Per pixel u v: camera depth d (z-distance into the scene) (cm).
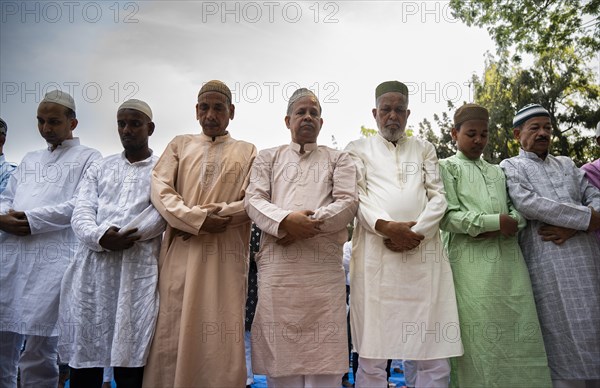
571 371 275
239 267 286
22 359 304
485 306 276
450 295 277
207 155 298
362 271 279
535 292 296
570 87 827
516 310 278
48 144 343
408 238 266
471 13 792
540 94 827
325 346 260
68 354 276
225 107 306
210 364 262
